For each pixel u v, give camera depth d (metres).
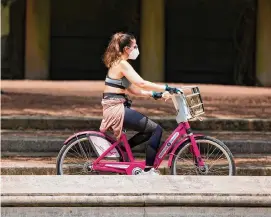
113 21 90.44
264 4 83.75
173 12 90.31
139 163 23.62
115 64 23.27
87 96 50.62
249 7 87.94
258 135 34.88
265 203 19.27
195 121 35.88
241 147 32.41
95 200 19.14
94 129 35.66
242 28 88.75
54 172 28.38
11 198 19.06
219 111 41.09
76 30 90.06
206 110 41.47
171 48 90.31
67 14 89.62
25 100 46.22
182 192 19.59
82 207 19.20
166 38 90.06
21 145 32.16
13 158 30.88
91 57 90.50
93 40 90.31
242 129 36.09
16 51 85.69
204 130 35.94
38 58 83.88
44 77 84.31
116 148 23.81
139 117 23.34
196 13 90.56
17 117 35.94
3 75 85.00
